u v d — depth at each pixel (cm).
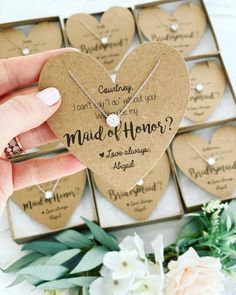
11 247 32
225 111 34
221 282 30
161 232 33
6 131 23
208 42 36
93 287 29
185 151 34
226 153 34
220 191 33
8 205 32
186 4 36
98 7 37
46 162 28
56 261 30
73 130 24
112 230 32
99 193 33
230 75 36
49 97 23
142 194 32
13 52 35
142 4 36
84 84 24
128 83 24
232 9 37
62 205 32
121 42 35
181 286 28
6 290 31
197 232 31
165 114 24
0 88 28
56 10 36
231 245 31
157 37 36
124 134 24
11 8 36
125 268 28
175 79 23
